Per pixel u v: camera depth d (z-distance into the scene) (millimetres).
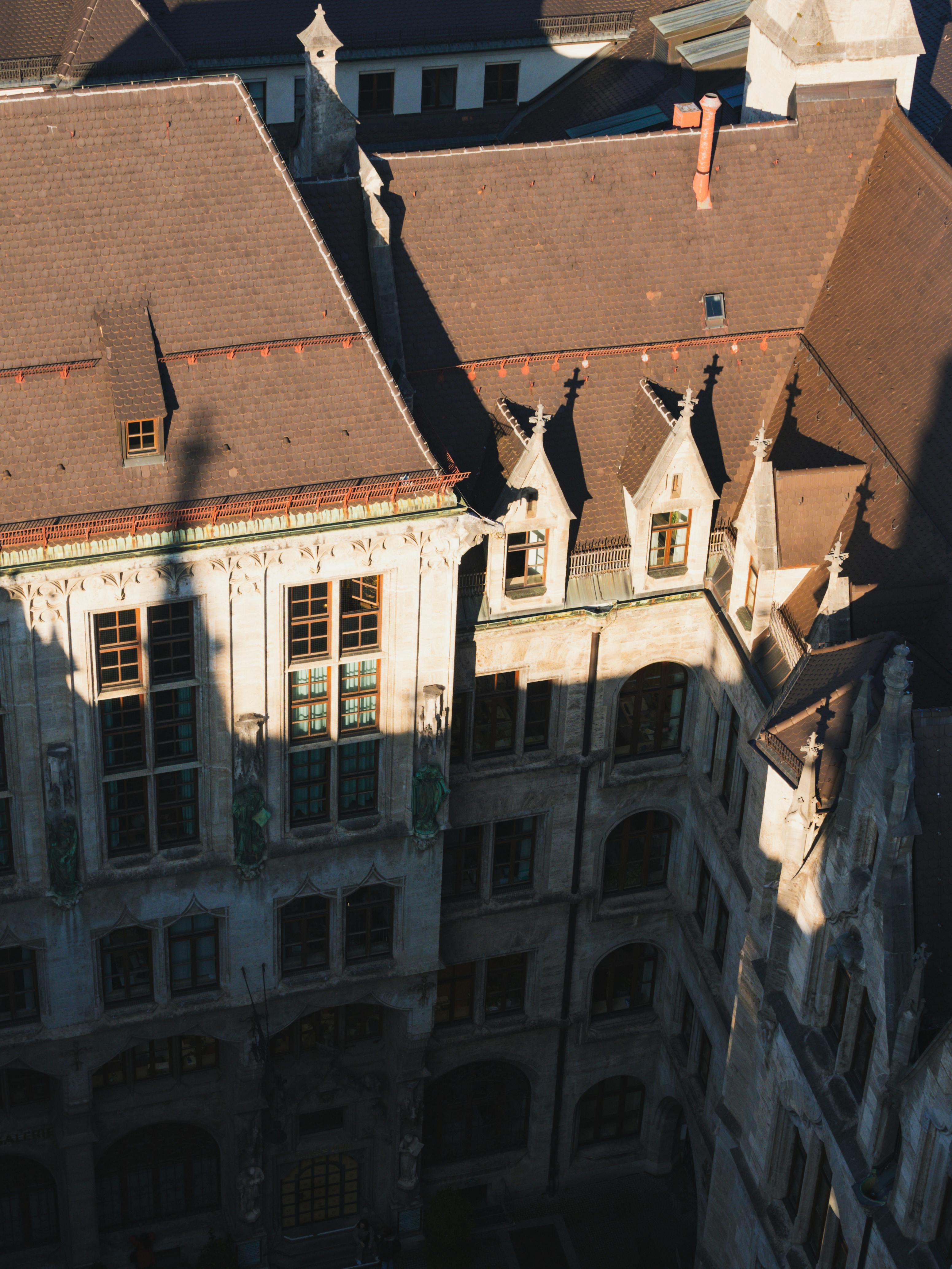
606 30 146375
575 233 102188
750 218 105062
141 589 86938
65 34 135250
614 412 101125
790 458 101125
